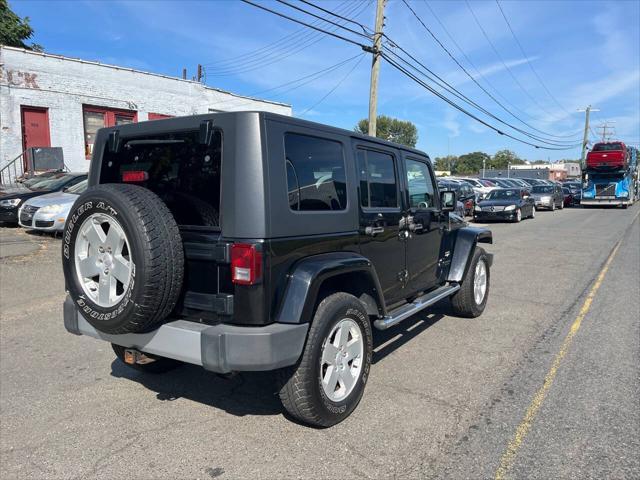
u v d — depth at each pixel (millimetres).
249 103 25000
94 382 4531
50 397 4207
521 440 3441
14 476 3078
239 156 3199
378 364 4883
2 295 7430
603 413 3828
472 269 6270
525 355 5109
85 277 3455
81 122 18422
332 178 3889
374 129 17672
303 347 3342
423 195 5500
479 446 3371
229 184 3213
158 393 4293
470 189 25750
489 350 5266
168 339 3326
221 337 3094
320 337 3430
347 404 3701
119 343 3607
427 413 3850
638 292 7910
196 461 3225
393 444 3410
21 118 16969
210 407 4020
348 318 3725
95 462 3229
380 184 4574
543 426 3635
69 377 4645
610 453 3275
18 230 12141
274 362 3137
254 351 3096
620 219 22844
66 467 3178
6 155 16656
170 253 3182
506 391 4238
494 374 4613
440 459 3223
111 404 4074
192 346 3227
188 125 3445
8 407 4020
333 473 3080
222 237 3227
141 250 3080
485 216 21438
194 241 3324
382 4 16766
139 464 3199
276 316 3279
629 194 31859
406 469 3117
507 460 3201
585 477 3020
